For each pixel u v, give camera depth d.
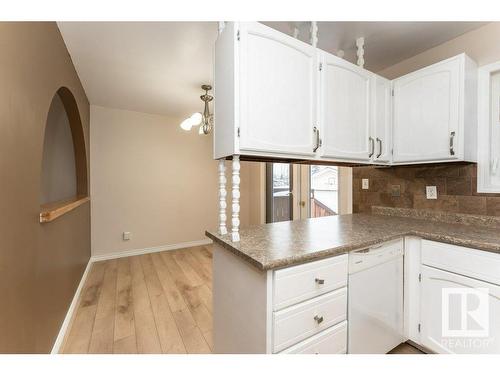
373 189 2.51
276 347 1.02
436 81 1.79
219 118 1.40
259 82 1.28
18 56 1.13
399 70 2.37
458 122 1.69
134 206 3.91
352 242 1.30
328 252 1.16
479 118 1.83
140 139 3.95
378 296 1.45
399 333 1.60
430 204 2.08
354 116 1.76
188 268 3.32
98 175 3.64
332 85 1.62
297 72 1.43
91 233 3.58
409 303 1.62
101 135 3.66
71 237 2.28
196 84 2.89
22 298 1.15
